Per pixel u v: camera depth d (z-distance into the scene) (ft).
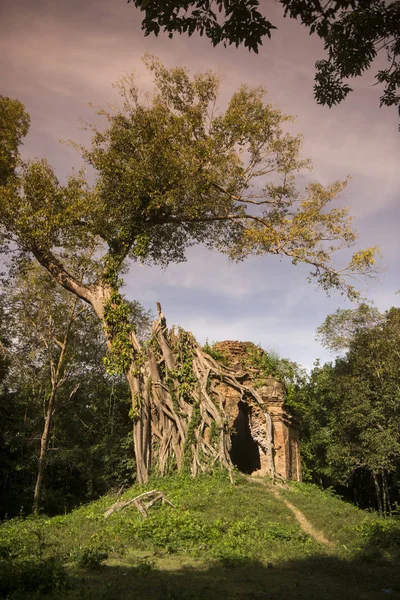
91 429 101.45
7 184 75.72
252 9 25.17
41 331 90.17
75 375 103.24
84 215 74.54
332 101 31.17
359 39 28.14
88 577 25.09
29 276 88.33
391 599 23.39
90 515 44.39
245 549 32.96
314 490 66.28
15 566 25.38
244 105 79.82
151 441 70.44
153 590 22.77
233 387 75.77
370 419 89.30
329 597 23.22
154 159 74.74
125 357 74.08
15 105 83.97
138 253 76.28
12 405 98.02
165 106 79.10
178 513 43.01
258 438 75.61
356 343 101.35
